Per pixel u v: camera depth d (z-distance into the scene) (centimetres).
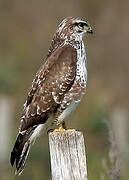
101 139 2084
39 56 3117
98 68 3039
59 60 989
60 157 848
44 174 1590
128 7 3434
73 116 2238
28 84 2544
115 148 1006
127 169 1477
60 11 3484
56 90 980
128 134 1834
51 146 852
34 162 1612
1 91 2333
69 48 997
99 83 2894
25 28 3416
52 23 3428
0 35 3372
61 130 936
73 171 847
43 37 3334
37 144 1650
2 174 1530
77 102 996
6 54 3150
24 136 959
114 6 3453
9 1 3547
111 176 998
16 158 944
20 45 3231
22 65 2908
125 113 1952
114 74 3008
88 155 1867
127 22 3369
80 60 996
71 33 1005
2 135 1594
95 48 3170
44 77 988
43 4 3503
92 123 2139
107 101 2623
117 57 3141
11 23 3459
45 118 979
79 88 991
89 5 3462
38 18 3466
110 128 1026
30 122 970
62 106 984
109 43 3225
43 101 979
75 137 848
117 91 2789
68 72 984
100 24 3388
